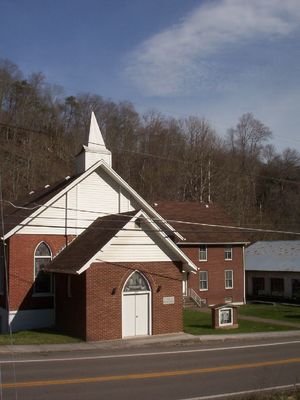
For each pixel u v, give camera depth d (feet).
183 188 250.78
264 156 319.27
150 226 88.48
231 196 276.41
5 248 97.45
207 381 53.26
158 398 45.80
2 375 54.29
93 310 82.28
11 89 239.09
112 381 52.29
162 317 88.94
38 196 111.96
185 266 93.86
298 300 163.84
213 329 99.45
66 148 241.35
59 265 90.22
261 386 50.70
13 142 231.30
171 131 262.47
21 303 95.50
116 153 244.22
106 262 84.28
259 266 176.86
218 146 286.66
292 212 303.68
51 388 48.62
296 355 71.87
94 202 103.14
